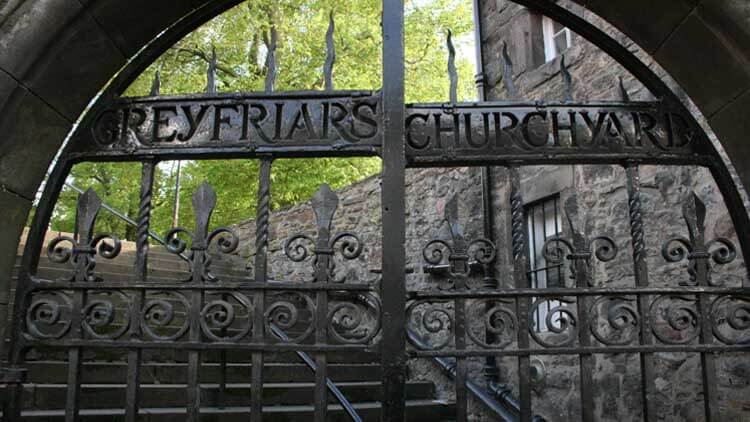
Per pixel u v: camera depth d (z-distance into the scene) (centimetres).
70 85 239
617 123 254
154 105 252
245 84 1044
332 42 258
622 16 256
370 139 243
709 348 232
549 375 530
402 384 217
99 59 242
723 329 370
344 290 229
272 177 1095
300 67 1062
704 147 254
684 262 417
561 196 545
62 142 245
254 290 230
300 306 668
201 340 227
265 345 224
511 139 249
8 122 223
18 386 226
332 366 562
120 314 545
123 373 457
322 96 250
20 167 231
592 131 252
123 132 249
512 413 543
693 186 412
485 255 235
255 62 1081
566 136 251
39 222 238
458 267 235
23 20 217
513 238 241
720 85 247
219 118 250
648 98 460
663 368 424
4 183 226
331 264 232
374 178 735
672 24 245
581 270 237
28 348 229
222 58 1055
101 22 232
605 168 498
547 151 248
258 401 221
